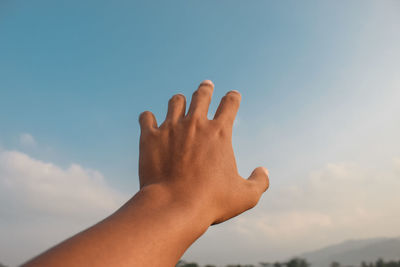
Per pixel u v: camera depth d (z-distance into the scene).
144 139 0.27
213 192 0.23
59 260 0.13
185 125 0.27
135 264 0.15
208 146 0.26
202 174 0.24
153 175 0.24
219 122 0.28
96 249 0.14
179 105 0.30
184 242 0.19
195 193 0.22
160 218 0.18
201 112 0.28
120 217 0.17
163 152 0.25
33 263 0.13
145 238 0.16
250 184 0.27
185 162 0.24
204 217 0.21
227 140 0.27
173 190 0.22
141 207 0.19
